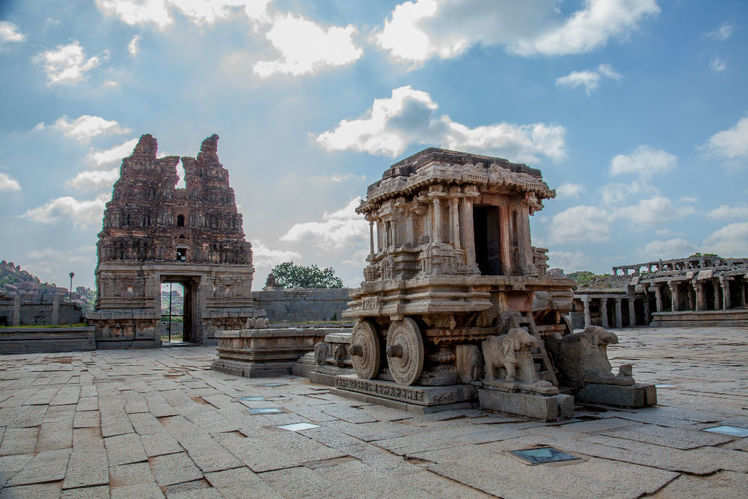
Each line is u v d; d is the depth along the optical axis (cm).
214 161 5450
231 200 5362
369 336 1184
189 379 1764
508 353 921
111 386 1573
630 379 962
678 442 692
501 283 1028
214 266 4838
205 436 837
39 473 651
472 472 591
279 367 1859
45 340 3809
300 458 683
